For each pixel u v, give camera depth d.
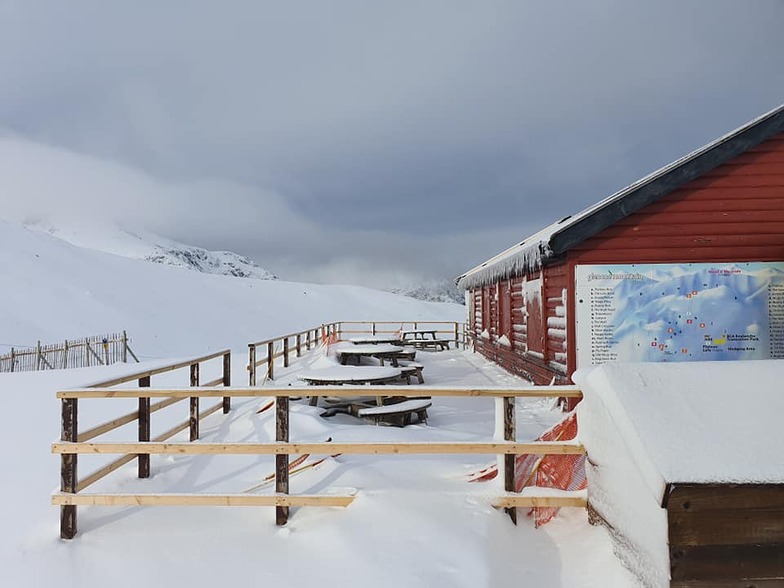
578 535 3.58
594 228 8.27
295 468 5.08
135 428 7.63
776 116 8.16
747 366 3.32
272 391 4.01
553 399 8.94
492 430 7.43
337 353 12.75
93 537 3.95
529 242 10.77
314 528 3.88
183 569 3.54
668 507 2.63
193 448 3.95
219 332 43.66
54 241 56.47
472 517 3.71
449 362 16.94
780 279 8.38
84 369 16.14
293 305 65.56
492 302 16.28
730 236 8.41
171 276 60.84
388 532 3.66
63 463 3.98
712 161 8.26
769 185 8.38
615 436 3.28
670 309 8.41
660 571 2.72
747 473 2.63
